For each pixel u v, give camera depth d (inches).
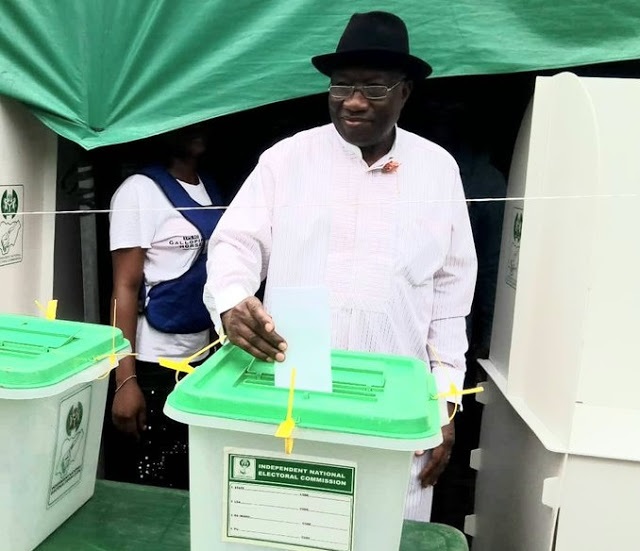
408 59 55.1
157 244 72.4
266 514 35.6
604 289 61.4
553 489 52.7
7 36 64.6
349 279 59.7
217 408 34.4
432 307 64.0
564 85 58.3
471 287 64.2
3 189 68.1
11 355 39.8
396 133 62.7
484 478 80.3
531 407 62.1
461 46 61.6
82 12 63.5
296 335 36.9
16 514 39.7
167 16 63.2
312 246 60.2
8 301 70.3
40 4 63.9
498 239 87.6
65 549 42.6
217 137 92.3
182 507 48.5
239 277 53.7
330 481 34.6
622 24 60.2
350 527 34.9
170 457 82.9
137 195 70.9
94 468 49.2
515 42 61.3
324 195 60.6
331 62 56.4
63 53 64.4
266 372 40.1
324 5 61.9
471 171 87.8
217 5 62.7
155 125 65.1
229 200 94.0
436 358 59.6
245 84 63.9
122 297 71.3
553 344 57.1
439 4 61.1
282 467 34.8
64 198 81.4
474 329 89.8
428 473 62.2
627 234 60.4
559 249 57.4
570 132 56.4
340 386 38.5
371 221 60.1
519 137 71.9
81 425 45.3
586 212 51.8
